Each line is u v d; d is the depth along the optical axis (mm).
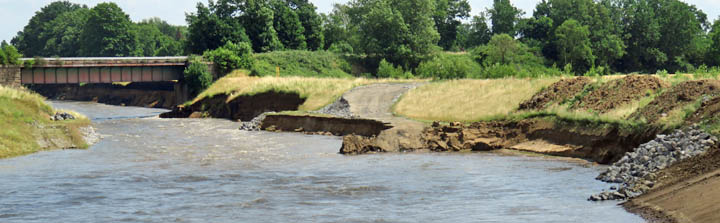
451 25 166875
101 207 21234
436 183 25766
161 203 21906
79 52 179500
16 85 77438
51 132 41188
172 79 93562
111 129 56750
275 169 30438
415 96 55625
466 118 45438
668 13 151000
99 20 170500
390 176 27844
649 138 29562
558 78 47844
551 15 161875
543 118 37875
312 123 53375
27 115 43625
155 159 34594
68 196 23281
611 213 18641
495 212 19812
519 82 50469
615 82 40219
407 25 117500
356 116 51250
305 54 114438
